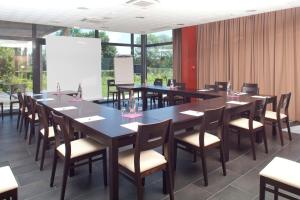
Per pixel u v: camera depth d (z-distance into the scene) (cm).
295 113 572
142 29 785
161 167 224
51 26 734
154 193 252
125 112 310
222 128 289
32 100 394
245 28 655
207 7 512
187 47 782
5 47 664
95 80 800
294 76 570
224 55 715
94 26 727
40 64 721
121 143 214
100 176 292
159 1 466
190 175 291
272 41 599
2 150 381
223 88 584
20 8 503
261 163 325
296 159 338
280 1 474
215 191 255
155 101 741
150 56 942
